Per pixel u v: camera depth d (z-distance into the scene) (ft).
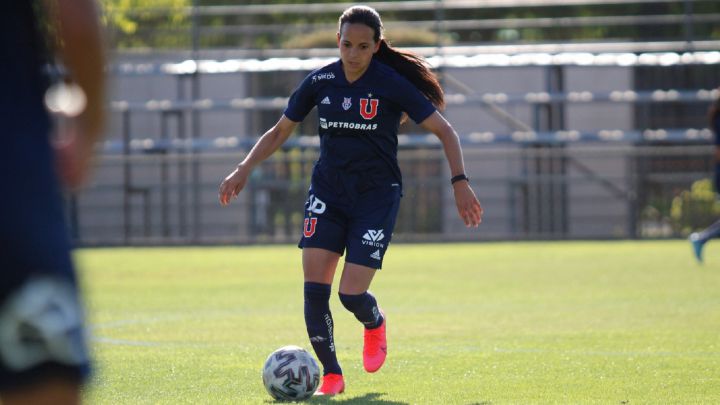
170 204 302.66
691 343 93.45
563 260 213.87
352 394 67.00
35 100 29.25
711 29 363.97
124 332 104.53
